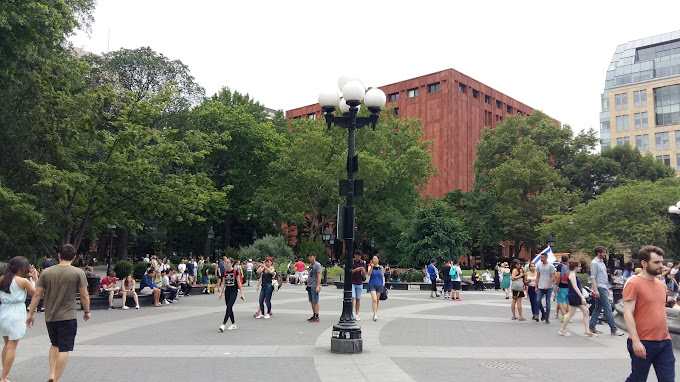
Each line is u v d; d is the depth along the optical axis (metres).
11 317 6.50
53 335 6.46
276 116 61.00
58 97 19.92
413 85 77.44
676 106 85.94
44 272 6.52
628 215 35.06
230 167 49.66
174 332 11.35
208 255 50.97
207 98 53.06
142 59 43.59
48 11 16.70
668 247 36.50
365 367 7.77
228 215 52.50
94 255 62.28
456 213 53.78
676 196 34.94
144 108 20.98
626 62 94.62
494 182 50.31
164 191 20.94
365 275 15.41
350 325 9.09
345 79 11.02
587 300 14.61
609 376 7.48
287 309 16.69
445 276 22.72
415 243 34.81
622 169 53.12
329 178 44.88
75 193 19.22
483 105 78.69
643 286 5.30
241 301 19.92
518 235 49.00
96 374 7.11
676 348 10.01
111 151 19.86
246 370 7.45
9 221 18.02
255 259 38.81
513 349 9.72
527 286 14.95
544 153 50.03
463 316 15.47
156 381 6.71
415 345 9.95
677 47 90.56
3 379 6.45
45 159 19.58
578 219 36.81
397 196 51.00
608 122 96.25
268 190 47.12
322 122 52.62
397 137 53.00
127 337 10.58
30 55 19.27
